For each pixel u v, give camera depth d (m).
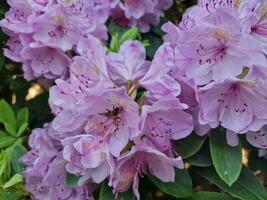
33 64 0.64
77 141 0.51
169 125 0.52
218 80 0.51
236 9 0.53
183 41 0.51
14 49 0.66
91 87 0.52
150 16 0.71
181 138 0.53
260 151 0.60
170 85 0.50
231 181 0.51
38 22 0.61
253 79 0.49
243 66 0.50
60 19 0.61
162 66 0.51
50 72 0.65
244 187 0.55
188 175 0.55
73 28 0.62
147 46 0.71
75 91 0.52
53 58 0.64
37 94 0.82
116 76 0.52
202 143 0.54
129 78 0.52
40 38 0.62
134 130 0.50
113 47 0.64
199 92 0.51
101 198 0.54
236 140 0.53
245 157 0.68
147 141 0.52
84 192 0.58
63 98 0.53
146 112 0.49
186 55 0.52
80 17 0.62
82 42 0.56
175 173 0.55
